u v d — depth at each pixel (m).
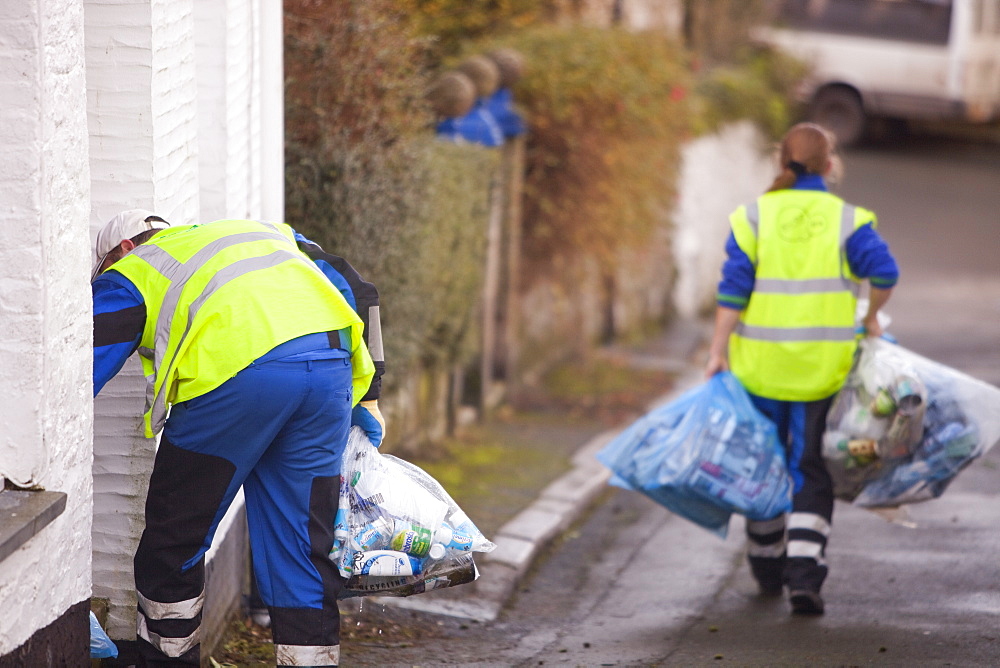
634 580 9.20
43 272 4.56
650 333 22.72
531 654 7.25
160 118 6.03
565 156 16.02
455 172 12.39
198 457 5.36
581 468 12.67
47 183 4.58
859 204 34.81
